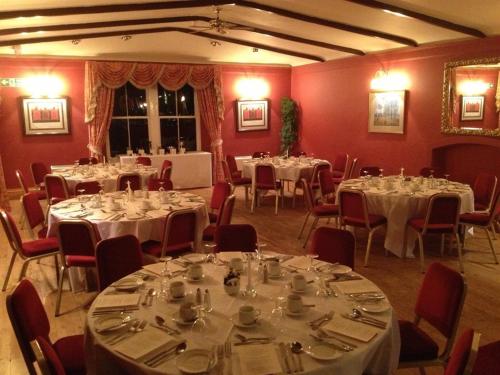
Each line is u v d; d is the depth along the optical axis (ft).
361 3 17.89
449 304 7.79
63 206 15.39
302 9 21.15
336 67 31.07
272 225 22.27
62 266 12.75
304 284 8.02
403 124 26.11
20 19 20.08
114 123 31.35
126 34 26.27
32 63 27.78
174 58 31.45
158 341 6.41
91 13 19.67
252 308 6.93
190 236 13.56
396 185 18.76
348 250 10.44
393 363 6.95
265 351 6.08
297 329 6.71
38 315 7.69
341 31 24.29
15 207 26.76
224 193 18.25
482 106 21.61
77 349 7.84
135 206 15.29
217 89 32.94
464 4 17.57
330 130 32.37
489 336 11.25
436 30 21.52
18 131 28.17
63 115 29.09
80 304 13.38
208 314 7.23
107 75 29.37
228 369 5.72
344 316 7.09
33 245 13.97
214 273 9.05
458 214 15.31
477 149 22.71
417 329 8.48
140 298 7.87
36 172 25.18
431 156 24.67
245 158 34.06
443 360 7.85
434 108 24.17
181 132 33.71
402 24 21.30
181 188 32.40
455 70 22.74
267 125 35.91
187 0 20.93
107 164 26.73
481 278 15.05
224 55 32.24
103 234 13.42
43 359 6.02
